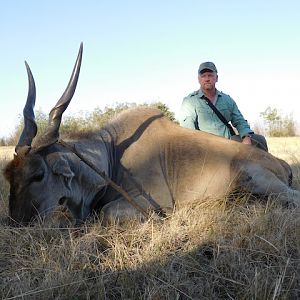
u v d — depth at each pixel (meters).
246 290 1.87
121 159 3.04
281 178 3.13
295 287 1.93
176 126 3.26
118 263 2.15
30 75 2.74
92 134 3.02
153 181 2.96
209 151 3.09
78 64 2.65
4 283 1.95
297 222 2.40
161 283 1.97
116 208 2.74
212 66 3.87
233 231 2.38
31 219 2.47
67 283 1.91
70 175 2.57
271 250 2.18
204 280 2.01
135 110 3.31
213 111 3.88
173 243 2.33
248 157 3.07
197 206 2.81
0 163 4.84
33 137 2.60
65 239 2.37
